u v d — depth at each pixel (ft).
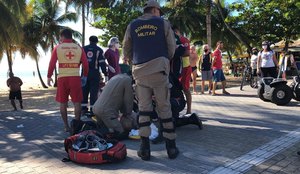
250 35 101.81
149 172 14.62
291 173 14.26
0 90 114.83
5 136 21.29
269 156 16.29
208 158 16.20
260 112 27.45
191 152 17.10
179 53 20.47
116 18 85.05
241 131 21.02
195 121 21.63
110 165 15.65
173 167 15.16
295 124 22.82
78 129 20.59
